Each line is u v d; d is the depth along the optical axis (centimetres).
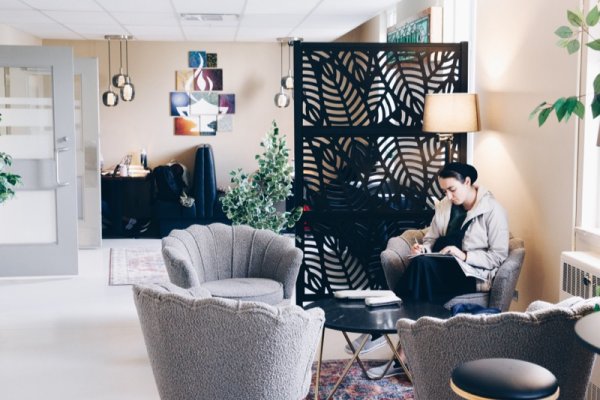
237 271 464
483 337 234
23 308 567
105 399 376
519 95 454
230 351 258
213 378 262
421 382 252
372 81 520
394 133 522
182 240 441
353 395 378
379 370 410
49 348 463
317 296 536
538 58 425
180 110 999
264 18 759
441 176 433
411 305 379
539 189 429
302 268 533
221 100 1004
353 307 373
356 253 533
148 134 999
